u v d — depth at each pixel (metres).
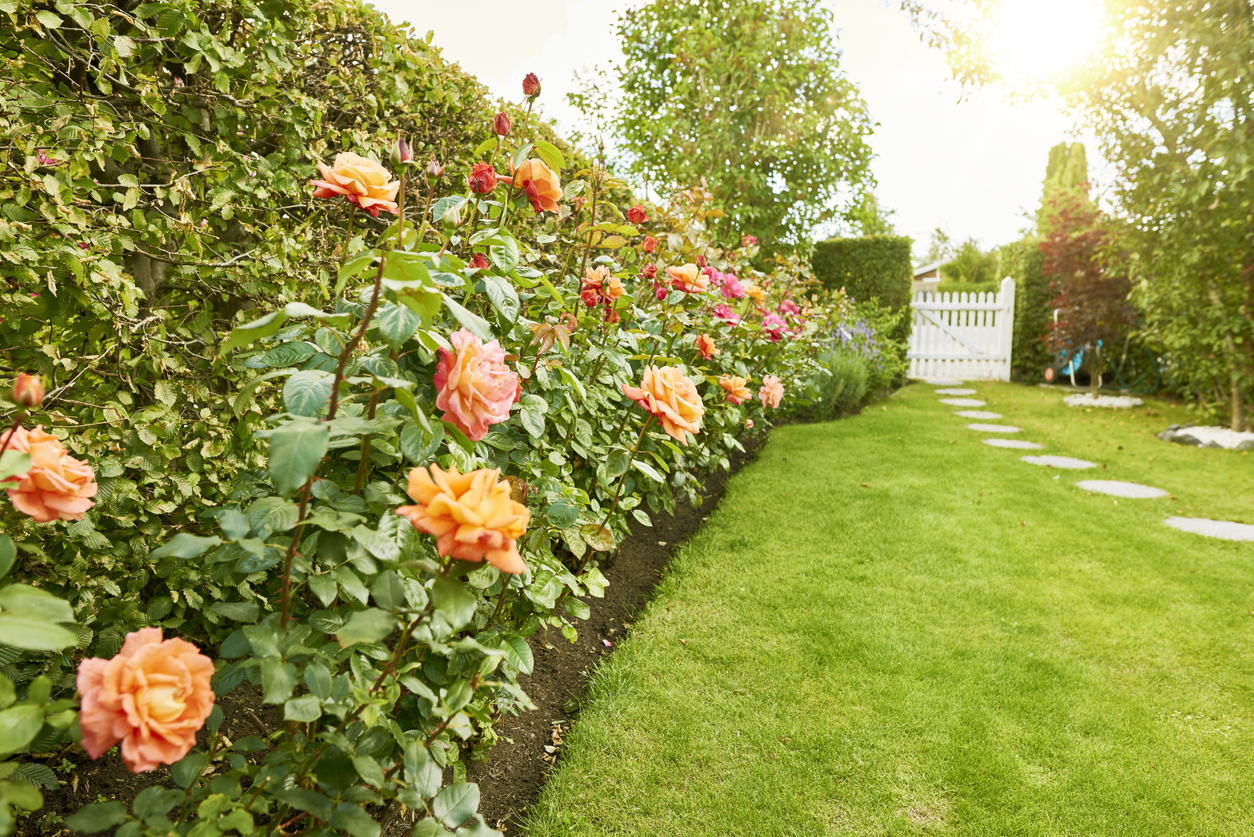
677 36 9.07
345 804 1.01
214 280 2.05
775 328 4.09
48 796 1.39
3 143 1.55
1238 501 4.44
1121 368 9.85
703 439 3.58
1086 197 9.31
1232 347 6.43
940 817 1.76
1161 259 6.66
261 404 2.00
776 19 8.88
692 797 1.79
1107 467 5.27
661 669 2.34
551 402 1.95
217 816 0.88
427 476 0.95
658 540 3.51
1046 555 3.47
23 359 1.56
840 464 5.08
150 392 1.95
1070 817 1.78
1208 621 2.83
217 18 2.16
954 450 5.63
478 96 3.46
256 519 0.95
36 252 1.46
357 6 2.69
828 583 3.06
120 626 1.61
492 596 1.66
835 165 9.15
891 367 8.82
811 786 1.85
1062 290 9.27
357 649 1.11
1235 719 2.21
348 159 1.41
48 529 1.49
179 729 0.78
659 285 3.05
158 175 2.14
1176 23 5.90
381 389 1.21
